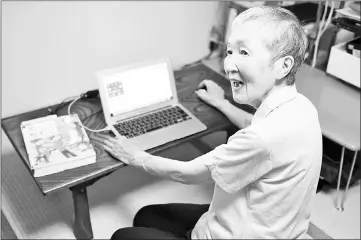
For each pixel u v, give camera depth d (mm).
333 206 1775
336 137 1498
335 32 1803
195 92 1651
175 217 1283
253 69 852
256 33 838
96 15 2061
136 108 1476
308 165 896
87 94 1584
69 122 1396
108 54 2219
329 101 1661
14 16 1815
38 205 1696
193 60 2559
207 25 2523
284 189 899
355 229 1669
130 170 1896
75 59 2098
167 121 1452
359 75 1699
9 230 1578
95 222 1628
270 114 894
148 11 2246
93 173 1213
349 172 1748
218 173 945
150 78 1497
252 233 955
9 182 1780
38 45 1943
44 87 2053
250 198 950
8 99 1964
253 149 864
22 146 1307
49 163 1192
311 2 1827
